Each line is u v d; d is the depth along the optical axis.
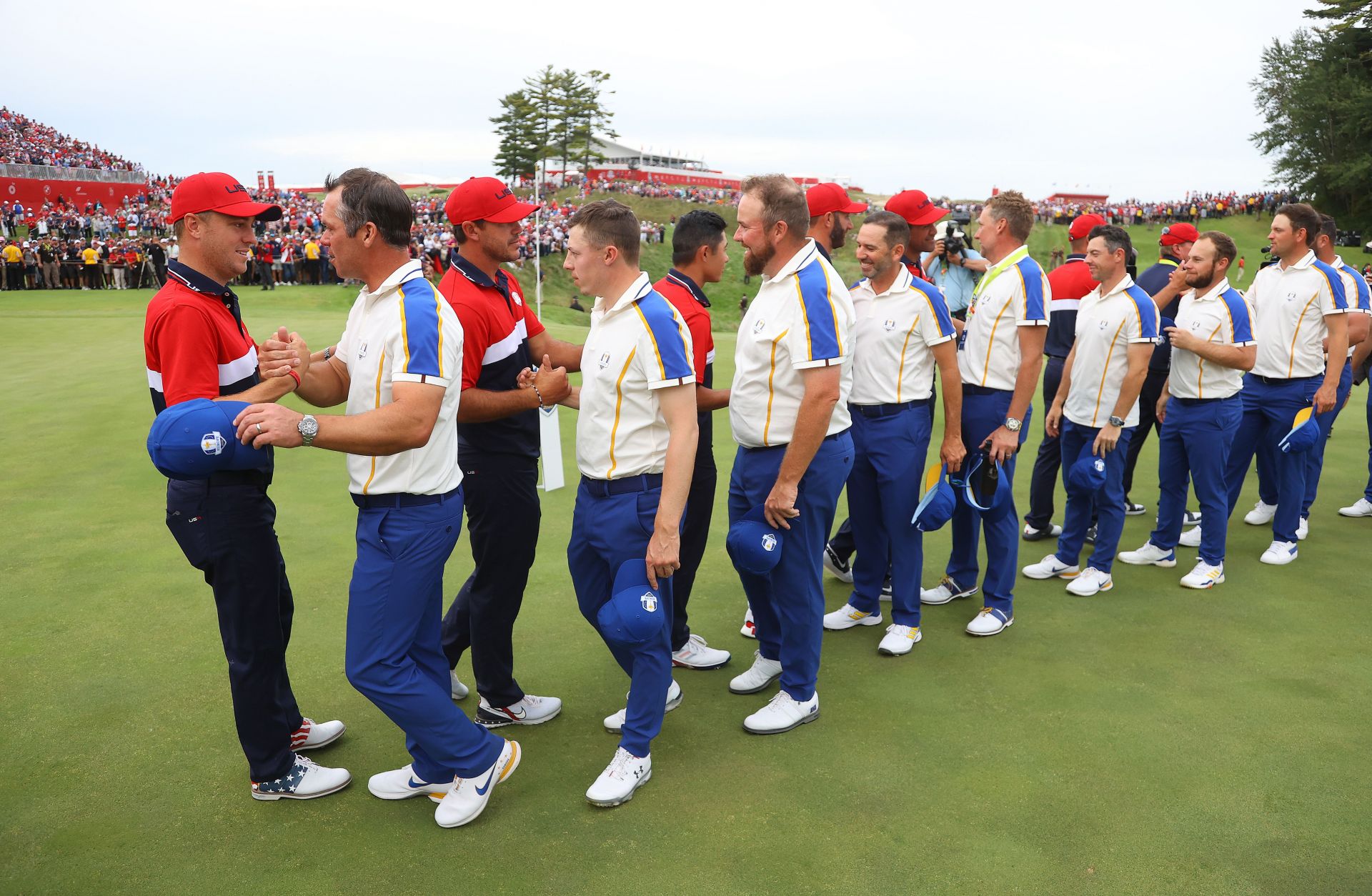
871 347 3.68
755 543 2.93
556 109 65.81
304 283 24.31
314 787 2.70
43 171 37.62
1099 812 2.63
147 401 8.51
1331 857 2.43
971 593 4.43
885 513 3.78
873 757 2.94
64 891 2.28
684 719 3.25
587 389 2.71
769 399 3.03
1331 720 3.16
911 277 3.67
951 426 3.79
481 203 2.84
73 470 6.32
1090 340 4.32
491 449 2.91
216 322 2.46
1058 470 5.19
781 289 2.96
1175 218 50.16
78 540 4.91
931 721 3.18
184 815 2.61
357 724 3.16
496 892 2.29
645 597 2.61
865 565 4.04
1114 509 4.38
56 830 2.53
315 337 12.24
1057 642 3.86
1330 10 49.62
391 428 2.30
